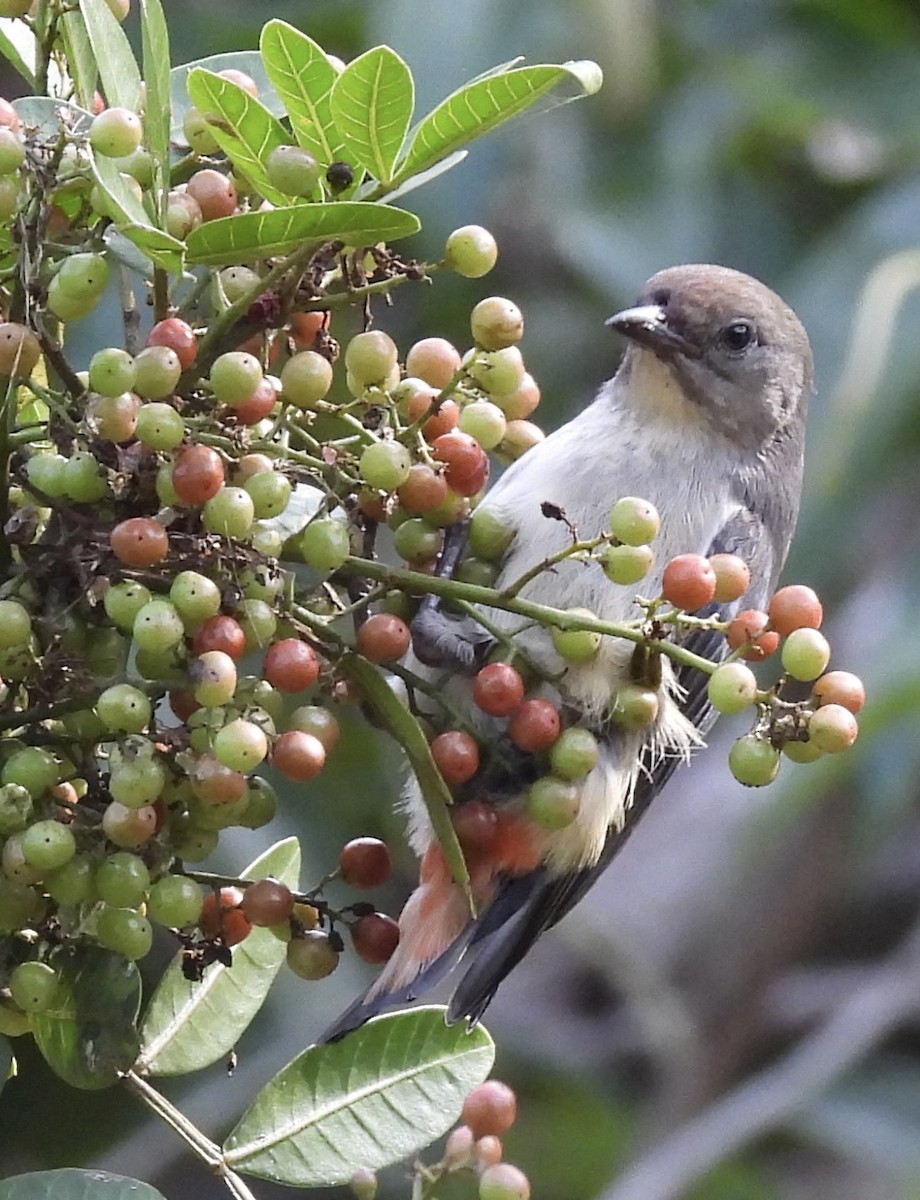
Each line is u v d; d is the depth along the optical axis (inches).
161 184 99.3
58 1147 113.3
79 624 99.5
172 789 99.4
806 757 99.9
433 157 99.6
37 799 99.3
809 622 100.0
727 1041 147.5
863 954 162.6
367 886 100.4
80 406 99.5
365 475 100.0
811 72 130.6
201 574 99.5
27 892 99.4
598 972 162.2
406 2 111.9
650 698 100.7
